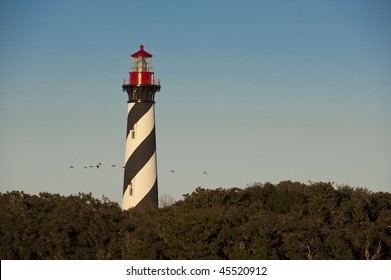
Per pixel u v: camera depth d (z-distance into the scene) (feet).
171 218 622.95
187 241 570.05
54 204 638.53
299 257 569.64
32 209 627.05
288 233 581.94
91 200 647.97
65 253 598.34
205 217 572.92
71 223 608.19
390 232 654.12
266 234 573.74
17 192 645.51
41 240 599.16
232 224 594.65
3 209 622.95
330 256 580.71
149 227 607.78
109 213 628.69
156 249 574.56
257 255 554.05
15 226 598.34
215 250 566.77
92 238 609.01
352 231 638.94
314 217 645.51
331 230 613.52
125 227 620.08
